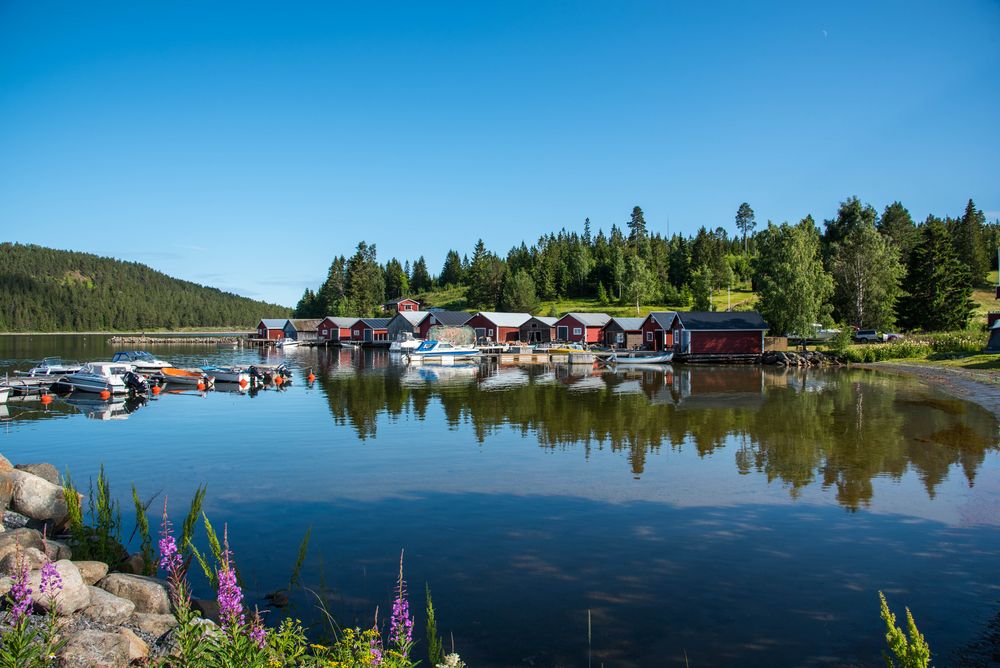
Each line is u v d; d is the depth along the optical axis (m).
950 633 8.59
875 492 15.22
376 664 5.91
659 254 146.25
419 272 182.75
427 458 19.16
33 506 11.22
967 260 101.88
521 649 8.31
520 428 24.16
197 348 93.50
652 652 8.23
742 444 20.91
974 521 13.08
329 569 10.91
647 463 18.36
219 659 5.61
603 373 49.41
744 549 11.70
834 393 34.56
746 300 112.12
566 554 11.54
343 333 100.69
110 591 8.63
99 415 28.45
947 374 41.78
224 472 17.62
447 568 10.95
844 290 77.88
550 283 136.25
